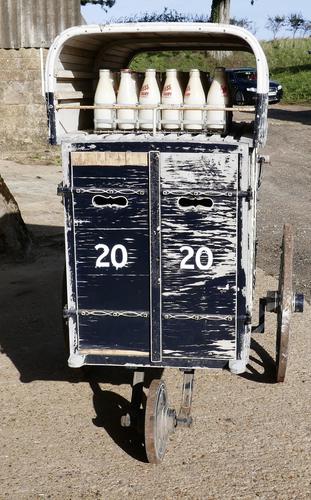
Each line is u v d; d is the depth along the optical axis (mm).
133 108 4309
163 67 28891
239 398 5012
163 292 4180
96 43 5043
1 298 7090
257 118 4055
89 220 4164
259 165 5152
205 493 3924
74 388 5227
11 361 5699
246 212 4012
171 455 4301
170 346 4258
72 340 4340
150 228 4098
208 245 4090
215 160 3963
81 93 5047
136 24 4125
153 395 4109
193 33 4371
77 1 15281
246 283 4117
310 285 7406
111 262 4199
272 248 8844
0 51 15352
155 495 3908
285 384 5223
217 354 4234
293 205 11492
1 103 15609
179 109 4270
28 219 10008
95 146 4055
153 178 4027
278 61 35719
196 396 5043
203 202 4090
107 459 4281
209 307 4172
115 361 4324
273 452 4332
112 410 4895
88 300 4277
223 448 4375
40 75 15492
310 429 4594
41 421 4738
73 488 3986
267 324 6352
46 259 8320
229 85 4586
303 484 4004
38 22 15203
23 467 4203
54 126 4320
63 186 4145
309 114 24531
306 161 15891
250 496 3891
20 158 15422
